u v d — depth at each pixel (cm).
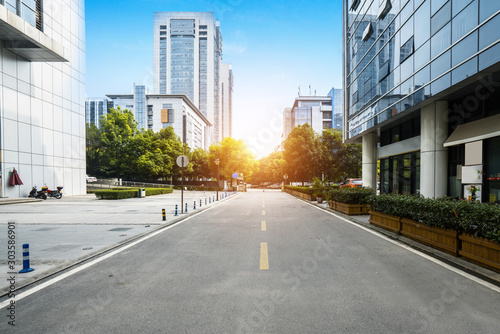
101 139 4762
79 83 3036
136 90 8819
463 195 1172
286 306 347
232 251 622
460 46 985
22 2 2203
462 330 291
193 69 13375
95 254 602
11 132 2150
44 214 1345
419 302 356
